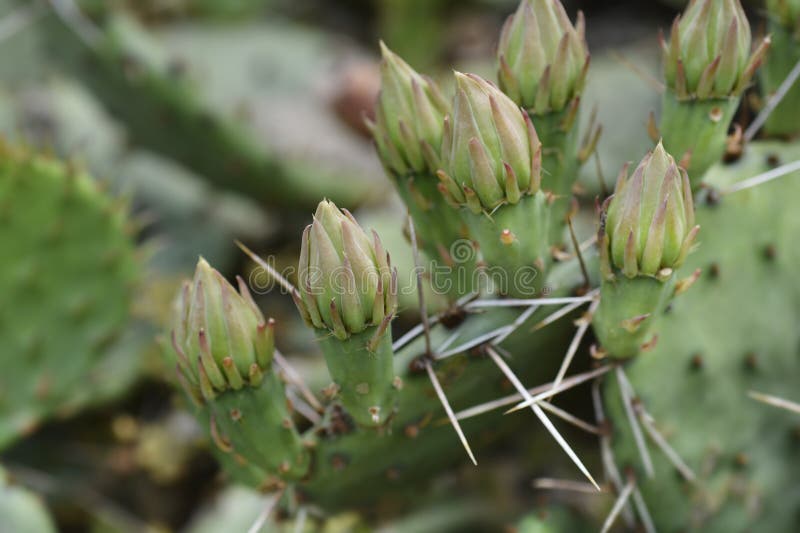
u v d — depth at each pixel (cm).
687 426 47
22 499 55
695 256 48
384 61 45
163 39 92
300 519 47
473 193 44
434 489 54
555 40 45
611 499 55
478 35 104
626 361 46
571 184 47
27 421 59
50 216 58
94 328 60
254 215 80
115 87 68
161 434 66
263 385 45
